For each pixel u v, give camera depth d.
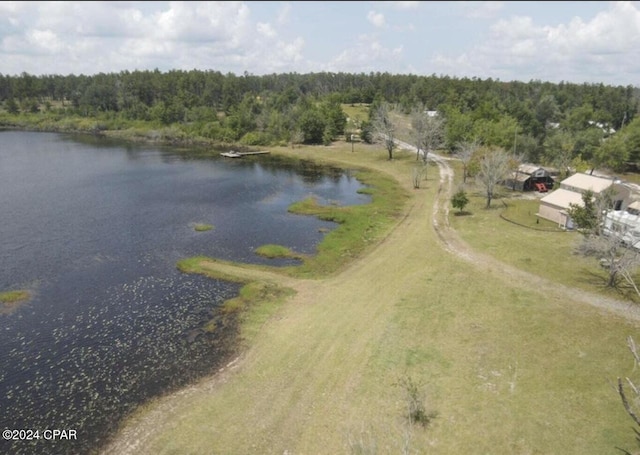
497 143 94.50
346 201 71.88
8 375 30.20
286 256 49.38
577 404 25.75
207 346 33.09
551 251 47.75
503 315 35.50
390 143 104.25
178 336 34.47
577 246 46.28
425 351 31.28
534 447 22.88
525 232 53.75
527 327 33.69
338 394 27.31
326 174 92.62
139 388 28.83
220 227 59.12
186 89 187.62
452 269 44.19
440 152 111.25
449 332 33.50
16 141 136.25
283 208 68.19
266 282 42.81
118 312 38.00
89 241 53.81
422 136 98.06
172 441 24.22
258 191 78.50
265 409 26.34
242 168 99.25
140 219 62.25
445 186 78.19
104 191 77.81
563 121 127.00
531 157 97.12
